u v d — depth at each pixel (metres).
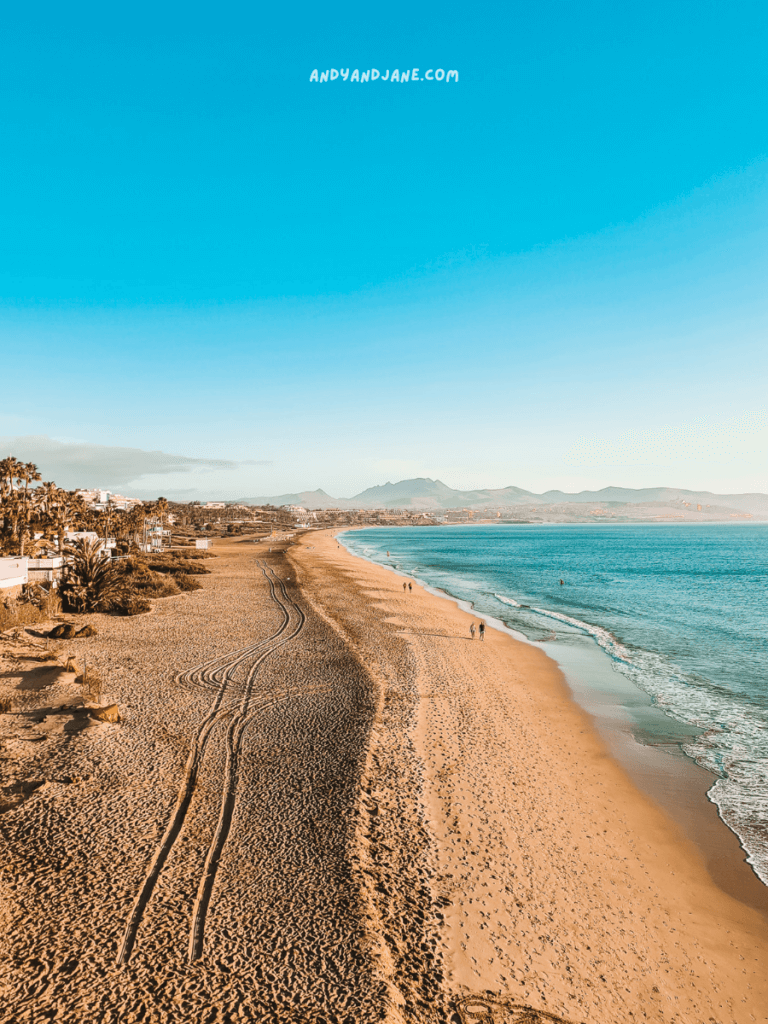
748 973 10.42
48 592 37.03
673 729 22.66
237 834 12.98
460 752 18.91
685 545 192.50
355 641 33.69
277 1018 8.41
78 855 11.83
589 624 45.81
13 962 9.10
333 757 17.25
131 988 8.76
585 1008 9.29
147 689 22.55
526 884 12.34
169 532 131.50
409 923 10.71
